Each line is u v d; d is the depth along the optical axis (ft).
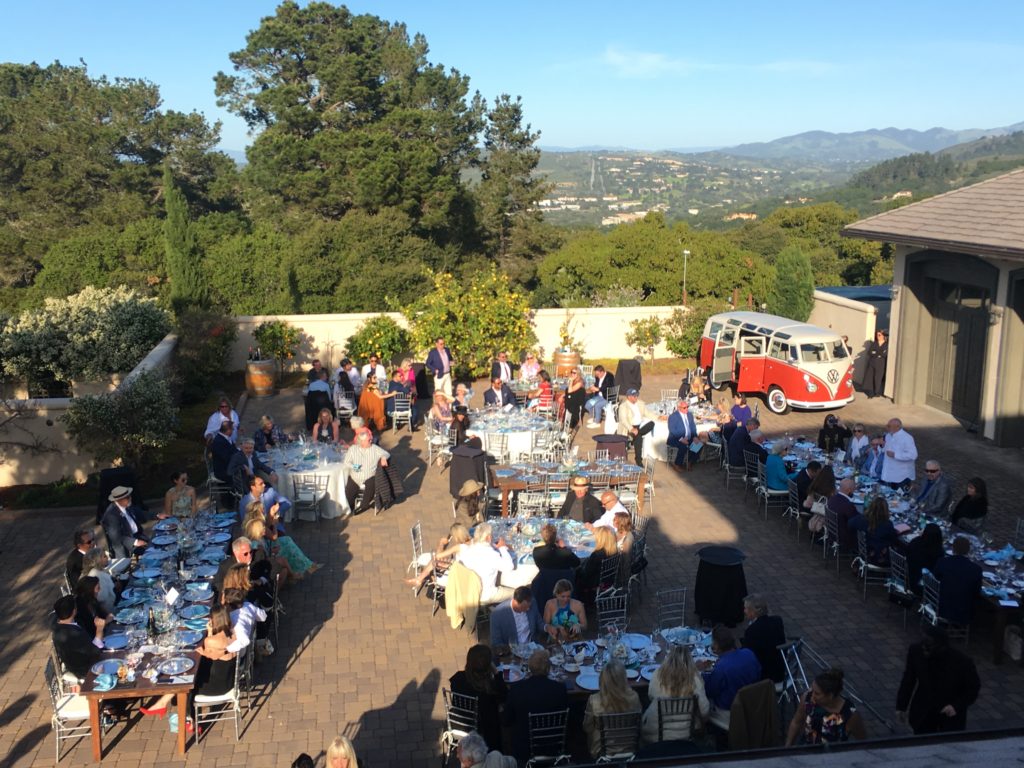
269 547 39.96
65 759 28.09
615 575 36.78
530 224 178.81
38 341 77.30
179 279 92.63
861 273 218.38
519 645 29.86
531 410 64.03
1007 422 63.10
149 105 174.50
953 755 9.80
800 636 36.47
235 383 87.51
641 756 23.75
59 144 161.38
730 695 26.30
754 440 52.49
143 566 36.91
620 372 73.05
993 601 33.78
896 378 75.46
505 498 46.83
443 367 76.95
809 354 71.46
